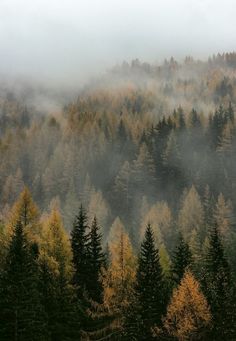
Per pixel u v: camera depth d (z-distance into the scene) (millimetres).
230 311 38531
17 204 48188
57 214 43469
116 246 42125
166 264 51875
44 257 39656
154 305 39562
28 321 33438
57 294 38406
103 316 40375
